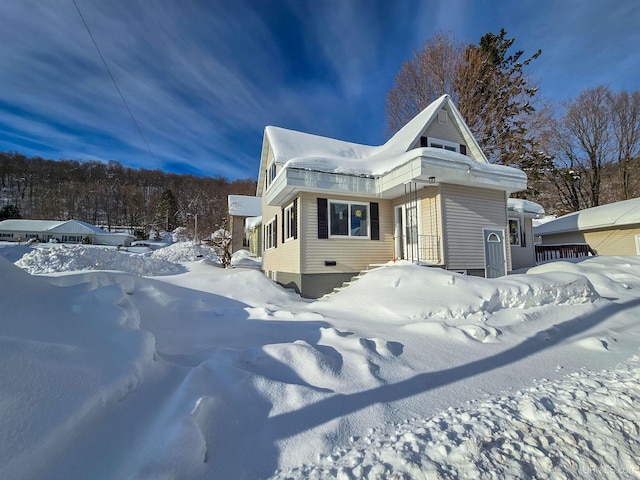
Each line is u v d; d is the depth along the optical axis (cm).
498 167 1053
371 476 208
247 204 3328
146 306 524
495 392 345
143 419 233
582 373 404
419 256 1054
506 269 1123
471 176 995
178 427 213
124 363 271
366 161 1159
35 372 210
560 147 2822
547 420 281
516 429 266
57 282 427
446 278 720
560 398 324
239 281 887
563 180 2836
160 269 1286
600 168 2784
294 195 1087
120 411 232
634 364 436
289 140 1285
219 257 2161
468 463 223
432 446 240
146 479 175
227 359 355
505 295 677
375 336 496
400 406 305
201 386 275
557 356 469
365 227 1123
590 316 681
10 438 168
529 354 470
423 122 1255
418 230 1069
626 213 1705
